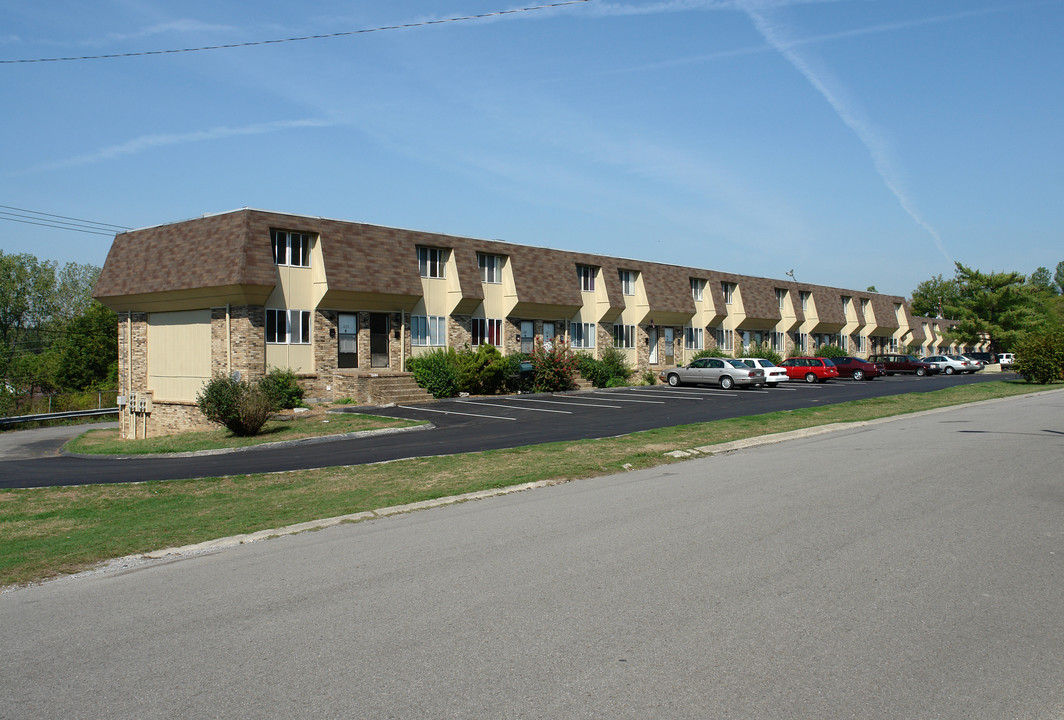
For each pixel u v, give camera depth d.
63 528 10.69
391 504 11.09
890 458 14.15
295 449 19.12
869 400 30.75
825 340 64.19
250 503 11.95
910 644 5.22
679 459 15.12
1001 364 64.56
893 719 4.18
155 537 9.66
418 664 5.00
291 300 29.41
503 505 10.66
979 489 10.80
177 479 14.79
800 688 4.55
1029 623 5.61
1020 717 4.21
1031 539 8.00
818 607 5.96
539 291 38.59
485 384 34.81
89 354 69.12
